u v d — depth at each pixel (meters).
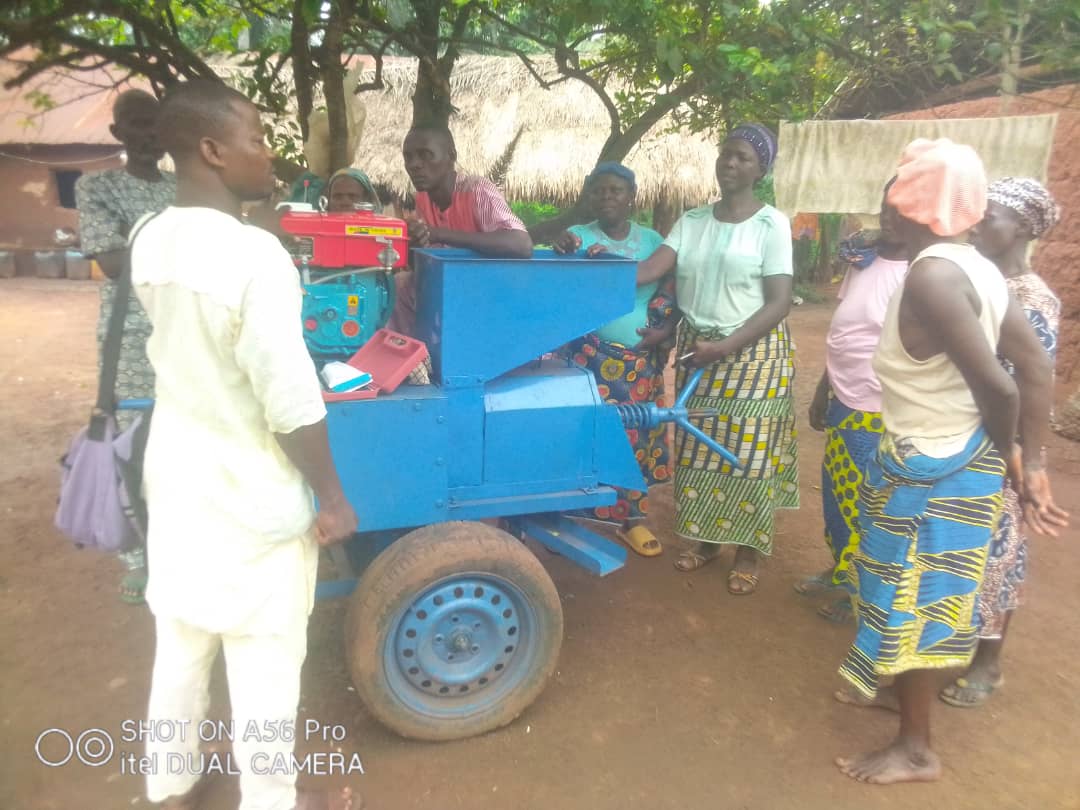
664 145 12.24
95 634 3.21
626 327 3.67
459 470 2.67
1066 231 7.21
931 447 2.28
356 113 4.20
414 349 2.55
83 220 3.03
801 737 2.77
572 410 2.78
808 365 9.47
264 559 1.93
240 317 1.74
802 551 4.27
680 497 3.74
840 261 3.33
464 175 3.24
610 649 3.27
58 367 7.87
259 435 1.90
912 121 4.86
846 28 4.14
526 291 2.62
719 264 3.42
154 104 2.95
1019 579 2.80
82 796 2.38
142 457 2.09
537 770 2.55
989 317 2.16
